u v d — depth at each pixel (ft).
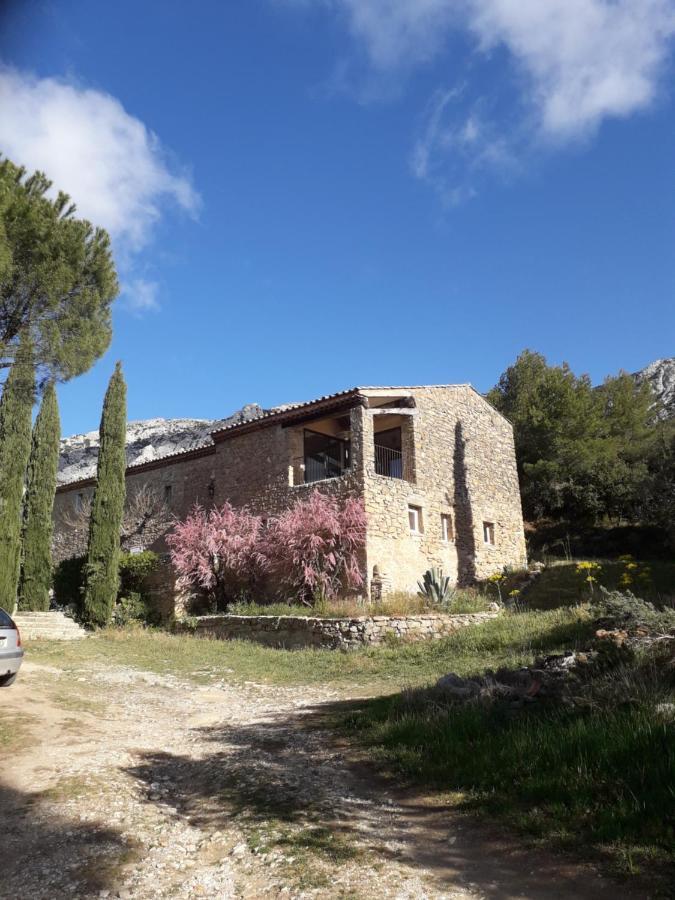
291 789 17.89
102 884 12.52
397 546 64.18
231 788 18.35
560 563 80.12
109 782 18.74
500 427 86.84
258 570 65.51
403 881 12.12
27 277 48.93
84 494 96.78
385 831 14.74
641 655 23.98
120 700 32.45
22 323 50.90
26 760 20.68
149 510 84.53
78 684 35.68
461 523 74.54
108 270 54.34
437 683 27.50
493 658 36.78
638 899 10.64
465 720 21.31
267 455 72.90
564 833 13.28
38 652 45.85
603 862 12.02
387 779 18.62
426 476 71.05
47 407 70.08
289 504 68.85
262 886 12.34
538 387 115.14
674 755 14.94
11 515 61.31
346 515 60.75
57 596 73.20
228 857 13.80
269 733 25.40
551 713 20.62
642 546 90.63
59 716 27.17
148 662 44.70
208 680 39.29
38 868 13.20
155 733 25.98
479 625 48.06
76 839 14.71
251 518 68.13
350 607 53.93
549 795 15.17
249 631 55.06
